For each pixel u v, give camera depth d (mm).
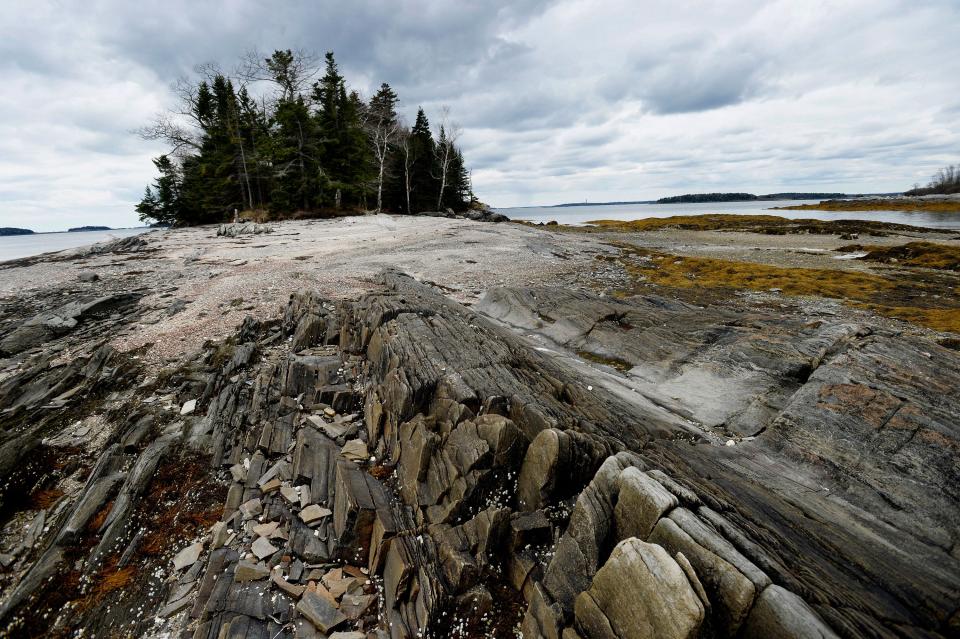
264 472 8414
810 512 6336
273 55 54375
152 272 24609
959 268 25516
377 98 73500
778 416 8797
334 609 5629
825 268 27734
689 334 12523
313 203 53250
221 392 11133
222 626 5449
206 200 51500
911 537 6070
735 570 3941
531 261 28719
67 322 15992
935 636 4129
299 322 14383
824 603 3961
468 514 6488
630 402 9633
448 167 69938
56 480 8992
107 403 11336
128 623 5945
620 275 25281
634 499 4980
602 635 4281
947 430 7320
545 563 5688
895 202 137750
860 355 9508
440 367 9305
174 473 8719
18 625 5965
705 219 78562
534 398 8102
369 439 9055
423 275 24344
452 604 5449
